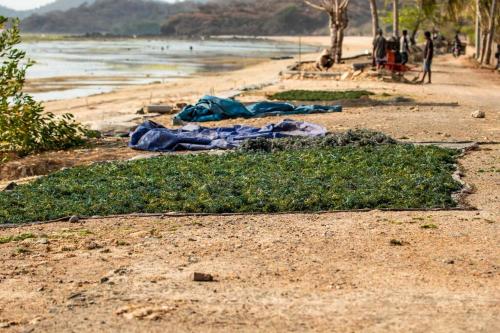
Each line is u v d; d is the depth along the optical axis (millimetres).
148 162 16422
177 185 14016
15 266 9664
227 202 12719
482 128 22062
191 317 7586
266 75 53906
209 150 19000
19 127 19656
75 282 8938
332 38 53312
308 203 12578
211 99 25047
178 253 10125
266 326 7320
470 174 15258
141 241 10812
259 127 21609
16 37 20594
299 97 30531
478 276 8992
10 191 13938
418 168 15195
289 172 14977
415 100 30188
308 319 7500
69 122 27359
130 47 150250
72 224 11898
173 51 128750
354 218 11953
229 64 80750
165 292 8438
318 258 9781
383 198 12828
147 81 53406
